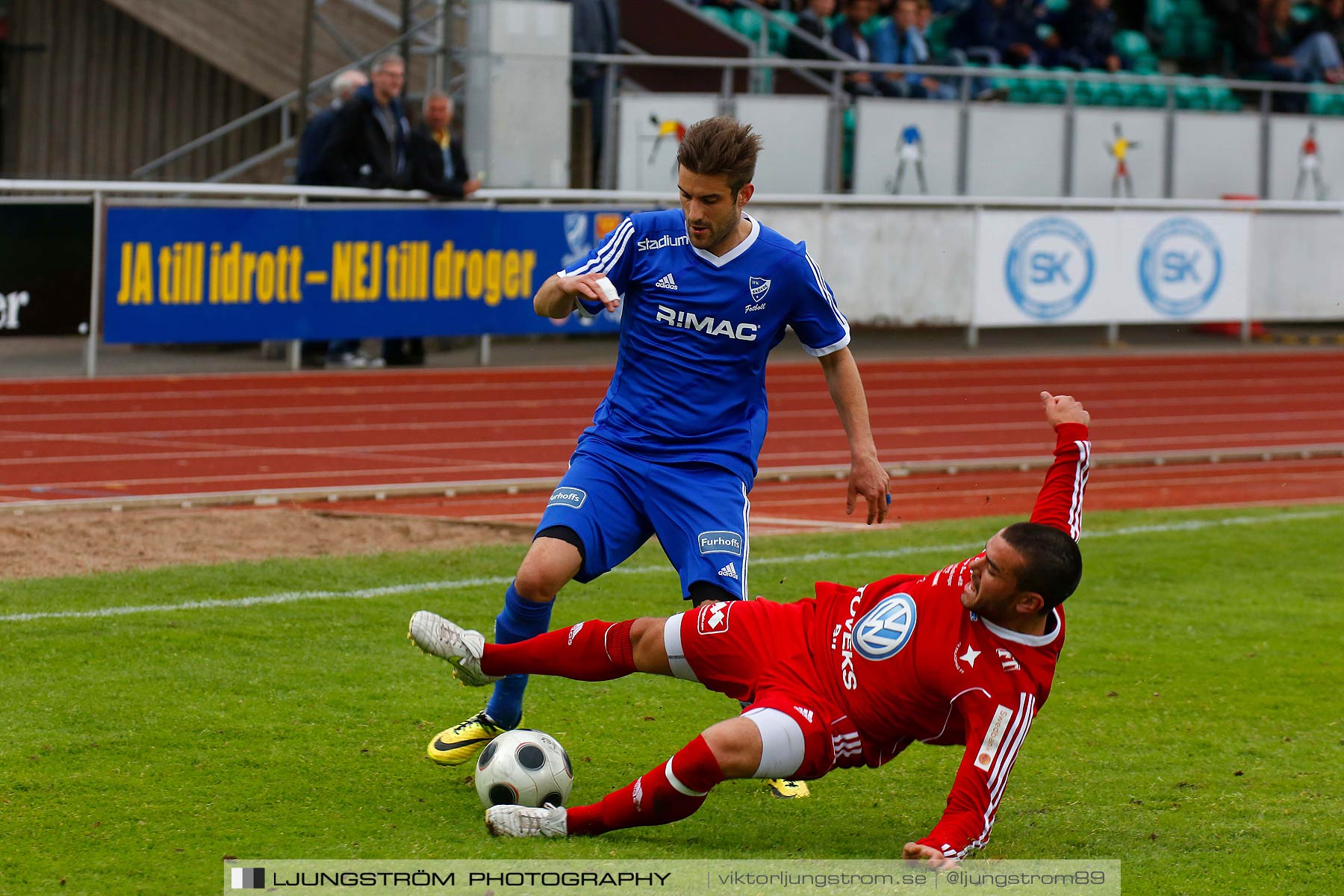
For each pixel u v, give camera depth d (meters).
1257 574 26.55
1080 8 67.25
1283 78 68.00
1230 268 59.06
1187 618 23.28
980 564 12.31
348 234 45.09
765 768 12.69
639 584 24.38
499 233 47.75
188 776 15.05
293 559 25.05
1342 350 59.88
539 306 14.89
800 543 28.08
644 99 53.25
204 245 43.03
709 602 14.18
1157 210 57.44
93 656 19.12
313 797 14.60
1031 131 58.66
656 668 13.77
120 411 39.25
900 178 57.06
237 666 19.00
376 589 23.27
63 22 64.56
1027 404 46.91
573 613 22.36
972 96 61.19
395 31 56.00
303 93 53.31
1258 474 38.06
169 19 58.94
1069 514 13.45
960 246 54.66
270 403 41.19
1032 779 16.02
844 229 52.88
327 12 56.91
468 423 40.09
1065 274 56.38
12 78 65.38
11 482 31.14
